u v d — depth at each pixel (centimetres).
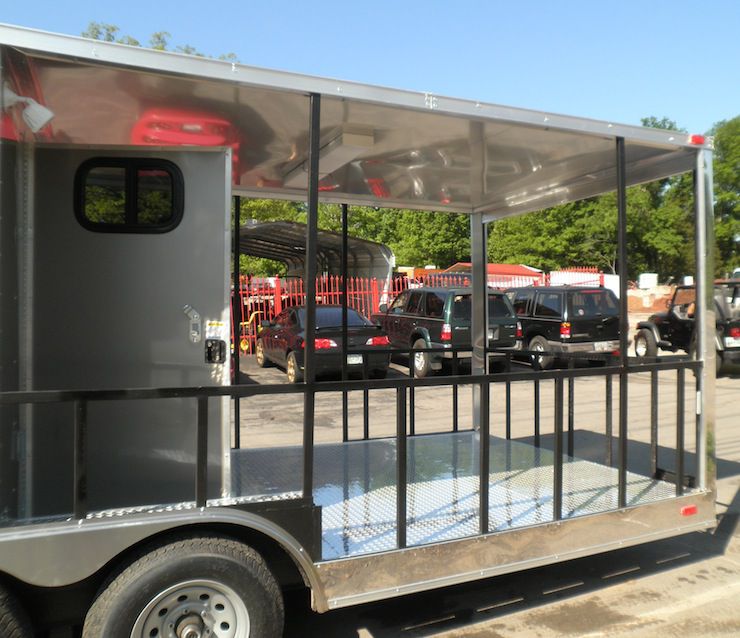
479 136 376
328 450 505
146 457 301
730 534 467
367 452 500
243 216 1972
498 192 534
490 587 380
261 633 258
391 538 312
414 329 1291
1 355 250
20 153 278
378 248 1606
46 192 294
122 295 301
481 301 612
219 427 302
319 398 1084
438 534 319
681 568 407
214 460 302
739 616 342
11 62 246
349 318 1202
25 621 239
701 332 398
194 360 304
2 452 251
